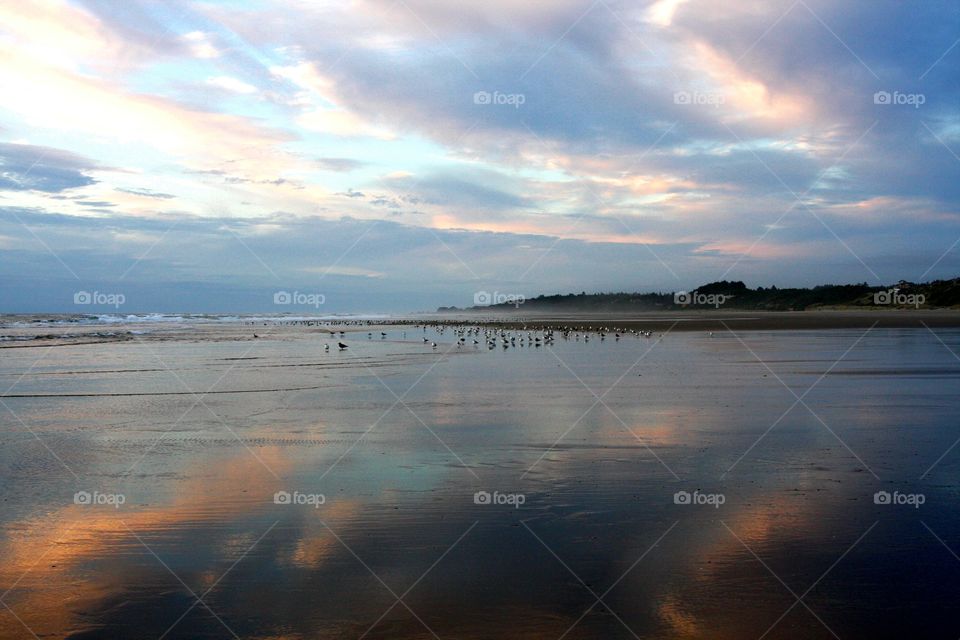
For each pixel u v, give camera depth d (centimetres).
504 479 1034
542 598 638
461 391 2020
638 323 7388
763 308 13688
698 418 1514
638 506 898
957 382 2105
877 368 2538
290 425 1491
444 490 979
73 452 1239
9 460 1177
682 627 582
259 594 653
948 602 623
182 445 1295
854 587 653
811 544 759
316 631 583
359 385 2197
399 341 4953
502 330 6481
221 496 959
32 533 817
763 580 671
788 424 1437
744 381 2183
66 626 596
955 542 762
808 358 3005
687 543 765
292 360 3203
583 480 1023
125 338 5194
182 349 4003
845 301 12362
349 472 1084
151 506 916
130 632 586
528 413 1609
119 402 1858
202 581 682
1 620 607
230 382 2308
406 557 736
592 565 710
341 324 9412
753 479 1021
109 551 760
